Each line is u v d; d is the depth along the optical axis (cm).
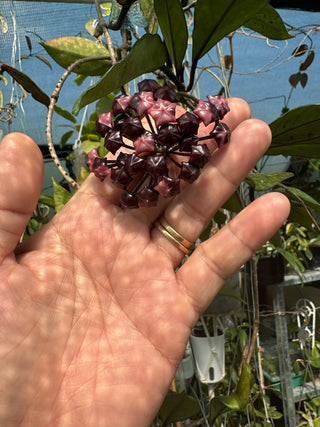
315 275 42
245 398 22
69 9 35
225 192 15
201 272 15
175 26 15
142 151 13
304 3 37
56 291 14
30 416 13
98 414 14
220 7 14
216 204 16
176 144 14
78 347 14
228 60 36
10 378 13
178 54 16
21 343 13
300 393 44
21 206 13
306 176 48
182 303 15
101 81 12
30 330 14
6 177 13
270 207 15
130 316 15
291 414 41
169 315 15
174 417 24
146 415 15
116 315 15
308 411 44
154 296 15
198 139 14
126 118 13
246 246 15
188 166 13
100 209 15
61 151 42
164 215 16
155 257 16
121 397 14
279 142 17
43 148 42
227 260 15
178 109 17
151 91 14
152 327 15
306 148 17
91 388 14
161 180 13
